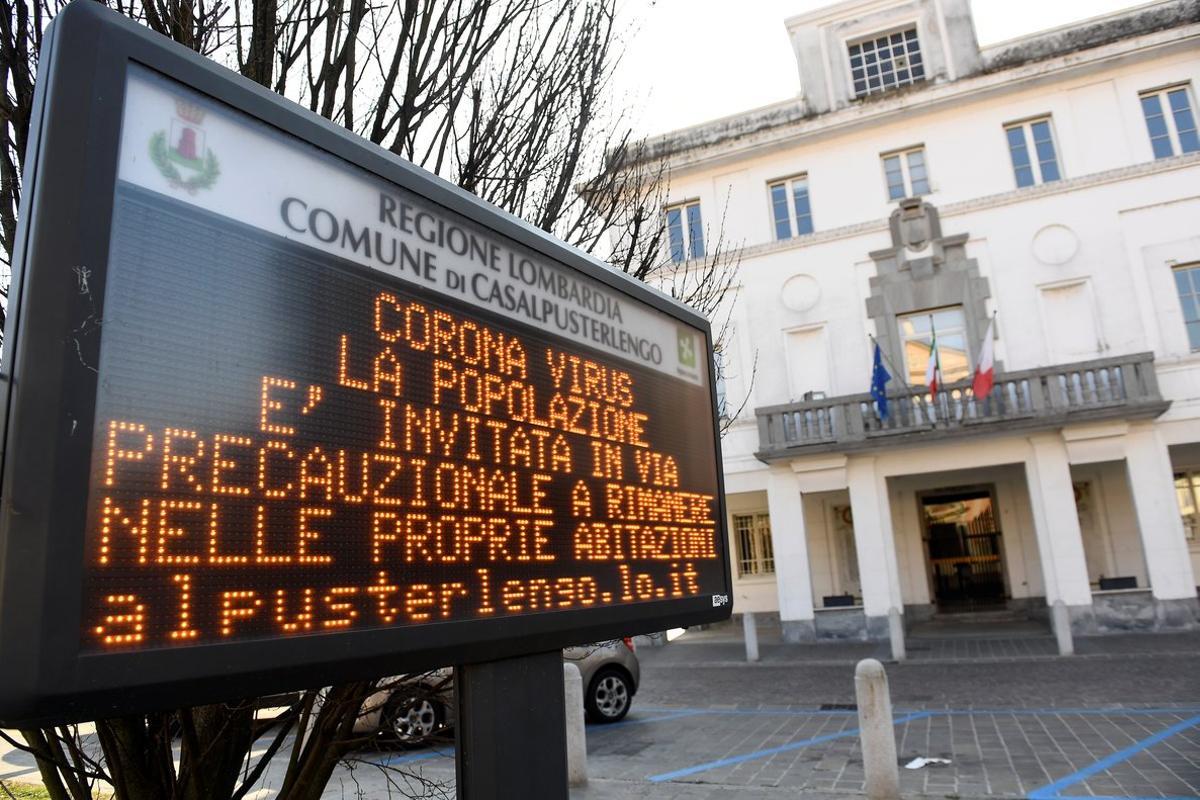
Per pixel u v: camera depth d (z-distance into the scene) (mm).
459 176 3346
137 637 1442
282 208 1858
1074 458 15133
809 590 16625
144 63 1607
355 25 2996
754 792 6059
